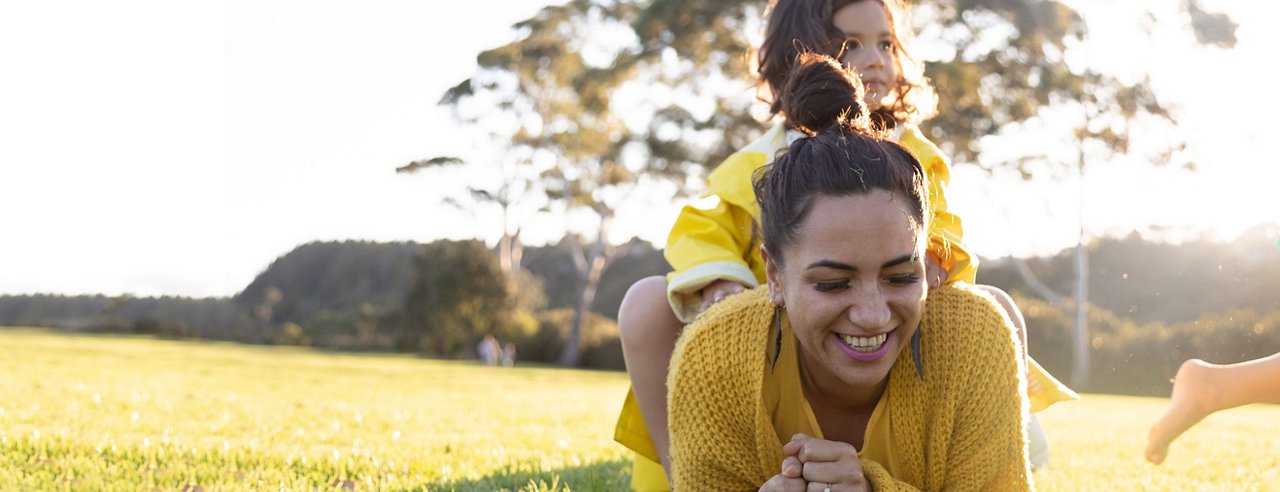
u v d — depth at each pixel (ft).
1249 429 19.76
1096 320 79.77
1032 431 11.04
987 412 5.94
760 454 6.05
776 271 5.71
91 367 36.50
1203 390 7.07
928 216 5.54
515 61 116.57
